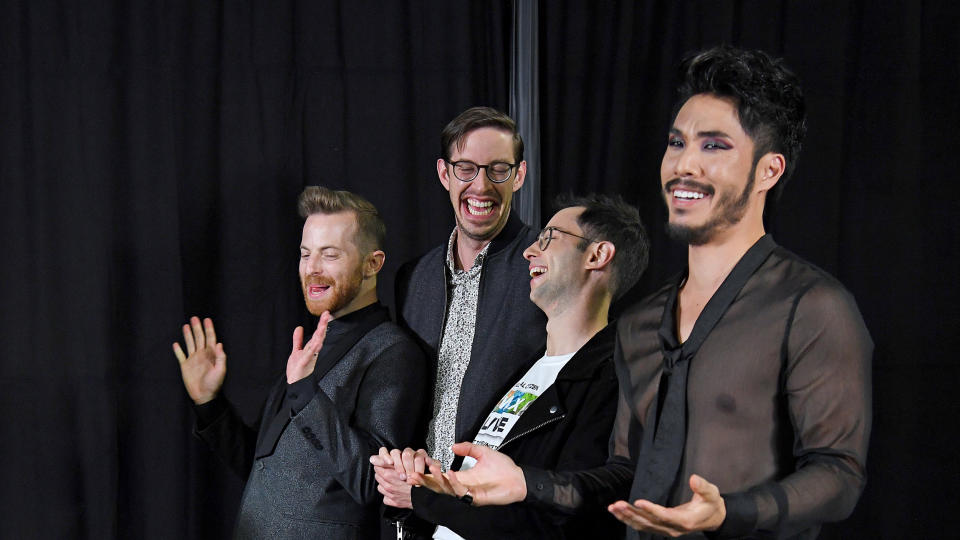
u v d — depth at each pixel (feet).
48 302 8.13
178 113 8.21
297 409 6.67
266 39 8.27
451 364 7.09
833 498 4.10
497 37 8.28
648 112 8.48
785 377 4.35
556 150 8.34
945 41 8.62
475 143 7.00
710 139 4.51
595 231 6.29
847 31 8.57
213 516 8.31
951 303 8.61
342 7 8.32
